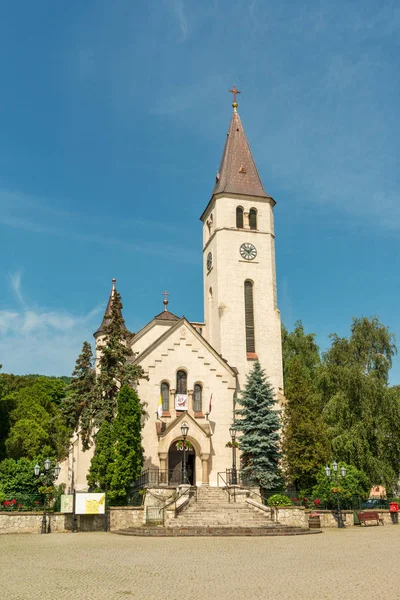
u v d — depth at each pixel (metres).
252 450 45.12
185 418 48.25
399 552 22.91
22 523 34.72
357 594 14.25
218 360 52.62
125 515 36.56
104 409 43.38
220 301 57.38
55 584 16.08
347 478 42.53
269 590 14.88
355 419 50.03
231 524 33.81
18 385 77.81
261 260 59.59
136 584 15.96
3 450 50.88
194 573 17.78
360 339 55.09
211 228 62.38
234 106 67.50
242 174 62.50
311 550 23.77
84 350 46.34
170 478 47.94
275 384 56.16
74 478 57.38
